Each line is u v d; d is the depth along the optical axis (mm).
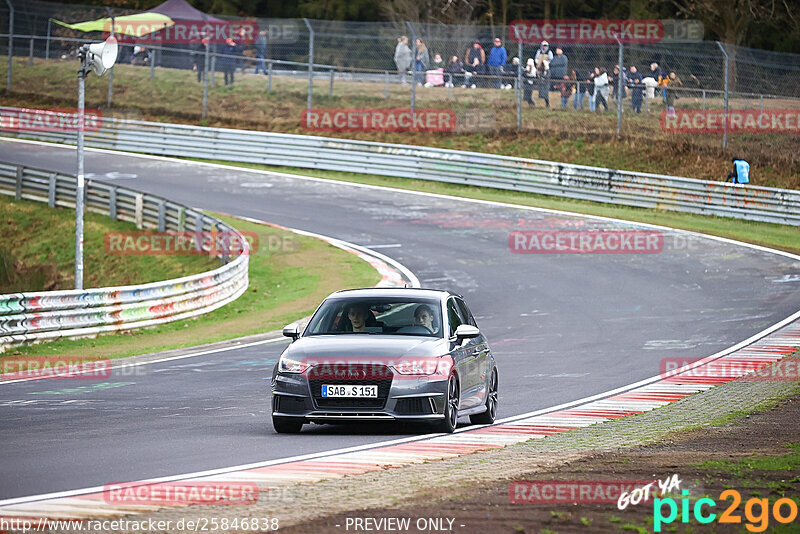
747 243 116000
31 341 73312
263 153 162500
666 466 32031
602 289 94125
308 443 37906
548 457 34188
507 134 165875
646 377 58656
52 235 128000
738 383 56031
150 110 183000
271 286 101062
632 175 138750
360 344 40094
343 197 141875
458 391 40969
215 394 53062
